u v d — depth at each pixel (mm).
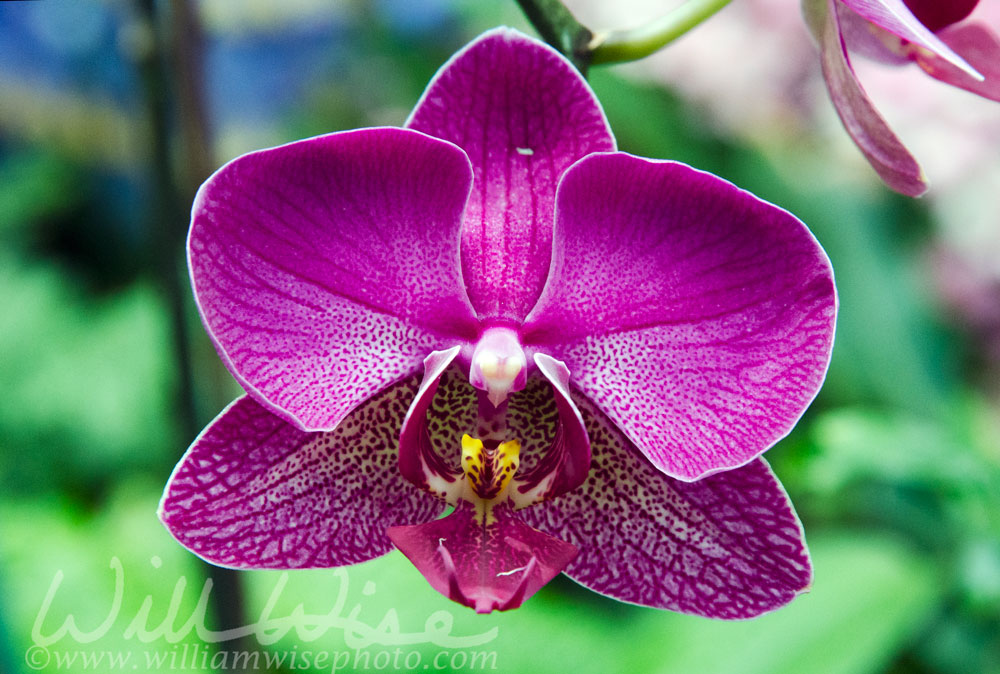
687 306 295
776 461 477
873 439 416
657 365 300
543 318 302
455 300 300
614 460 307
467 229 296
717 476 301
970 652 411
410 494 307
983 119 476
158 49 343
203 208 278
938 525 416
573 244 294
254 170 280
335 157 282
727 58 510
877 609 401
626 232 292
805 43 507
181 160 365
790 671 390
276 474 297
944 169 485
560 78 288
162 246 353
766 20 505
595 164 283
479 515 302
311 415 296
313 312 294
